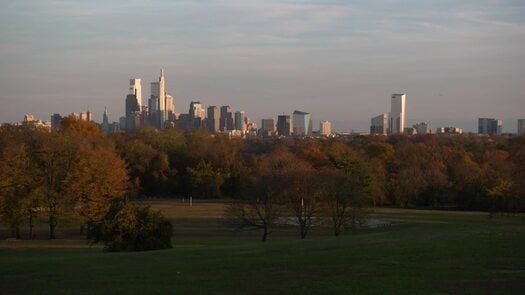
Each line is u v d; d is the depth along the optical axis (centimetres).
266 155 10588
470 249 2434
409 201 9012
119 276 2164
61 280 2119
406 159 10100
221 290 1831
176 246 4291
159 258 2692
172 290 1852
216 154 10575
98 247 4450
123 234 3803
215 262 2397
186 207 9081
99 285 1997
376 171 8662
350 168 7512
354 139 14750
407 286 1811
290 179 5384
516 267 2072
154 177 10319
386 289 1775
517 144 9900
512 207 6450
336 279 1938
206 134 12444
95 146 8181
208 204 9619
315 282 1900
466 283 1844
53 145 6009
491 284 1825
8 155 5781
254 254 2639
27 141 7388
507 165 8356
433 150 10612
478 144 12138
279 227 6350
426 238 2841
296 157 9475
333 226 5744
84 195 5800
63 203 5781
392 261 2234
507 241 2619
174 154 10712
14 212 5672
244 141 14925
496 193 7281
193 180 10212
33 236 5912
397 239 2883
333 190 5375
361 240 2947
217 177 10219
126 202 4059
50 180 5866
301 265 2227
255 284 1905
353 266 2162
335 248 2680
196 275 2116
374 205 8244
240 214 5578
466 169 8644
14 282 2100
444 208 8781
